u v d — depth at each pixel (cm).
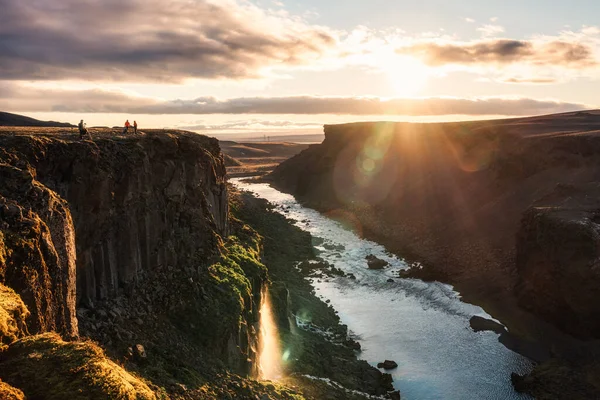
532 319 4628
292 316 4275
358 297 5547
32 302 1472
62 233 1794
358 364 3769
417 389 3550
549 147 7400
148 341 2367
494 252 6334
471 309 5122
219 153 4638
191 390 2134
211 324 2719
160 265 2994
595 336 3994
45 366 1174
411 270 6462
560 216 4606
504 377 3750
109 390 1166
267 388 2600
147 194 2928
